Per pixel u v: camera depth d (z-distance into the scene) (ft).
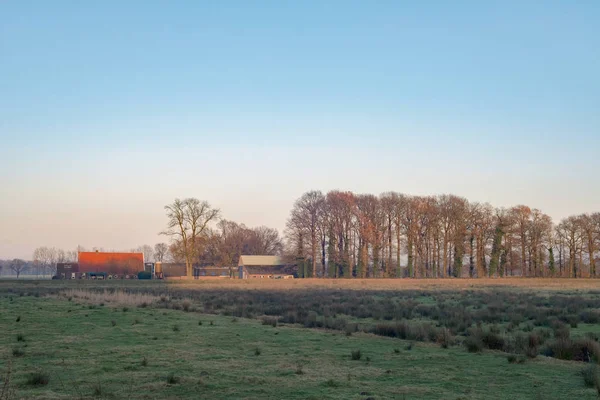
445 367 46.83
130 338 63.10
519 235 332.19
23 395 35.96
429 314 91.91
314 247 348.18
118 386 39.04
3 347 55.67
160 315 90.07
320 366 47.26
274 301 127.85
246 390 38.14
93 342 59.77
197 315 92.32
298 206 354.74
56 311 93.09
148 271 377.71
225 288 200.75
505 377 42.83
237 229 489.26
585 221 323.78
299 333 69.21
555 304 111.24
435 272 335.47
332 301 126.41
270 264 413.80
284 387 39.17
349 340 63.21
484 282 250.98
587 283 241.14
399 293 162.20
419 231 331.77
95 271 373.61
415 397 36.37
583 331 70.28
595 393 37.58
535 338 57.41
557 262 340.39
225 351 54.75
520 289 186.91
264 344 59.77
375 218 332.19
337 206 341.21
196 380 40.86
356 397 36.19
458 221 321.32
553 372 44.73
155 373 43.45
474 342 55.83
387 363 48.80
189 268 301.43
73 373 43.47
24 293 150.30
